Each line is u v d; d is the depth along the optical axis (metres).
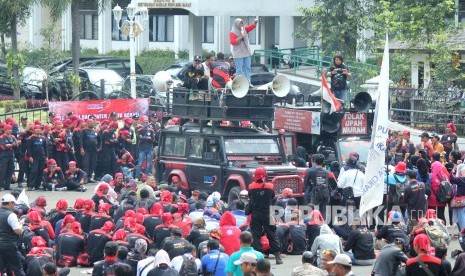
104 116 90.75
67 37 158.00
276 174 69.00
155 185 70.81
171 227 56.47
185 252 50.78
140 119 86.25
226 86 71.75
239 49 76.88
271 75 111.94
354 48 112.88
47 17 156.50
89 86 115.50
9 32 122.56
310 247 61.50
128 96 107.69
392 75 108.56
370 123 74.88
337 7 112.00
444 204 66.50
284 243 60.94
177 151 74.19
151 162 84.31
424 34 107.38
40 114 95.06
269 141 71.88
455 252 53.53
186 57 150.38
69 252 57.75
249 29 77.50
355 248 58.72
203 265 50.16
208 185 71.50
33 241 53.62
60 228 59.69
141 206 62.53
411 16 107.38
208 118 71.75
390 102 99.62
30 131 81.12
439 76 104.25
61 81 117.06
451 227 67.56
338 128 74.06
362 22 110.81
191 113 73.12
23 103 105.31
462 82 107.38
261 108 71.44
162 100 106.25
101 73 117.50
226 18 147.12
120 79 117.81
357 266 58.69
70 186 81.50
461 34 108.50
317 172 65.38
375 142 56.16
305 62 117.12
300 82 112.69
